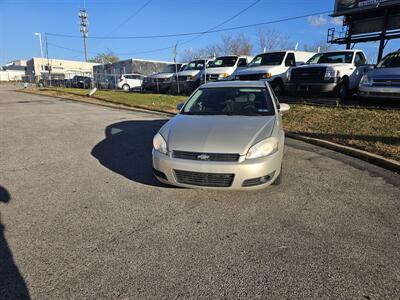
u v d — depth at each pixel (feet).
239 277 8.23
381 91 29.48
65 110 44.75
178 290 7.75
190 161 12.34
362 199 13.12
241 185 12.19
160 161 12.92
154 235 10.35
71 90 87.81
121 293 7.65
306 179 15.51
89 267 8.66
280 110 17.83
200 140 12.78
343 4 72.38
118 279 8.17
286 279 8.14
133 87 85.87
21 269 8.57
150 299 7.45
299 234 10.37
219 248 9.57
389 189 14.20
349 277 8.19
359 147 20.11
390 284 7.91
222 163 12.07
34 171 16.94
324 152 20.52
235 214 11.82
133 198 13.29
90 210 12.19
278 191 13.98
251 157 12.23
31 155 20.20
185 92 60.85
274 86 43.06
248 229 10.72
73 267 8.66
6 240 10.03
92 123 32.73
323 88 36.11
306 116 29.63
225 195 13.51
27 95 80.23
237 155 12.16
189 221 11.30
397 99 29.37
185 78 57.41
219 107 16.51
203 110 16.49
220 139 12.71
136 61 94.58
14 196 13.56
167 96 54.85
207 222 11.23
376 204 12.65
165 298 7.48
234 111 16.06
